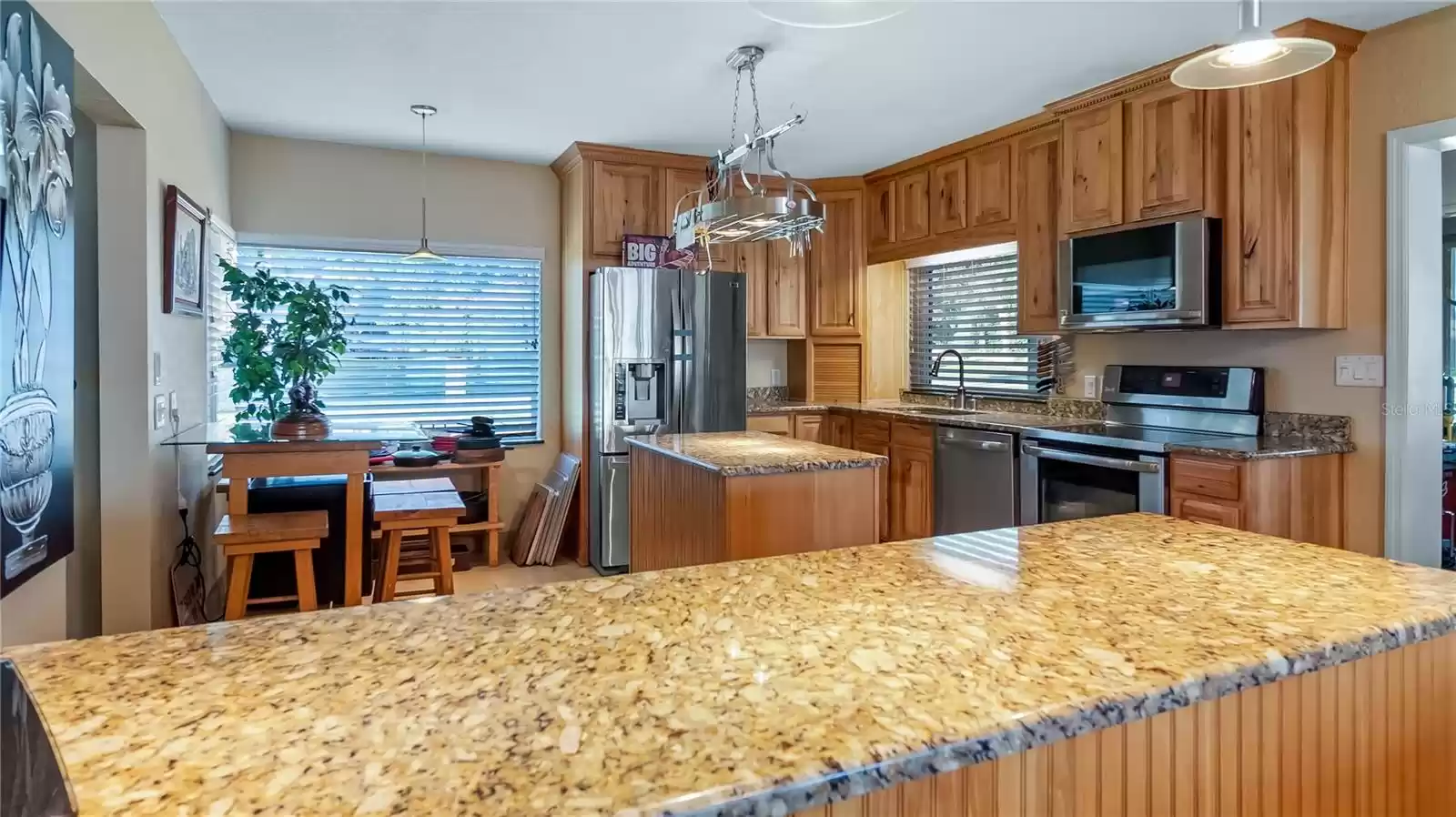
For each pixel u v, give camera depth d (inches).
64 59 76.7
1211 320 125.3
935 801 31.9
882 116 157.9
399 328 186.9
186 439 116.3
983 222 173.3
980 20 112.3
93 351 105.1
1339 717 40.7
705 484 109.0
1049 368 170.7
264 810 22.9
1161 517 66.9
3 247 62.9
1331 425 121.3
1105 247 139.3
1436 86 109.3
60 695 31.0
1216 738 37.2
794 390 221.1
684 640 37.0
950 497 165.9
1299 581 46.2
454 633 38.2
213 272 147.6
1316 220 116.4
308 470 111.3
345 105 151.1
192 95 131.6
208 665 34.2
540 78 136.9
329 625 39.4
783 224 112.7
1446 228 186.4
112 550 106.2
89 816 22.3
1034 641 36.5
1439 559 117.6
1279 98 117.0
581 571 177.0
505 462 196.5
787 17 60.1
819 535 107.3
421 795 23.8
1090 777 34.6
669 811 23.3
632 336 177.2
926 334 214.7
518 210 195.6
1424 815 43.7
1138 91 135.1
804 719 28.7
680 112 155.3
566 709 29.7
